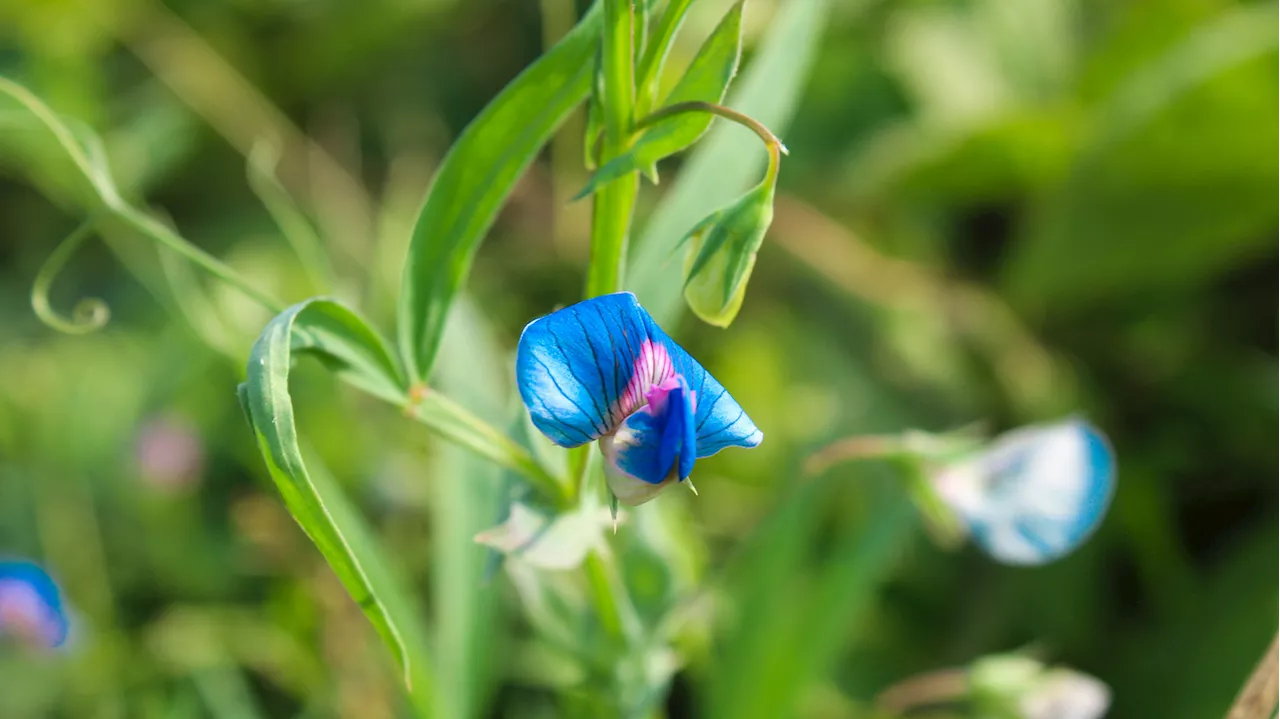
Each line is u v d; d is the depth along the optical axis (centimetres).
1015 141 41
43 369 41
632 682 23
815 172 44
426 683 24
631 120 19
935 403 40
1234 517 37
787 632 25
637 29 19
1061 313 42
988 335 41
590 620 23
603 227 20
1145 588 36
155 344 40
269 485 34
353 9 47
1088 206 41
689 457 19
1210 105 37
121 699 33
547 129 20
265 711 34
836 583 25
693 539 27
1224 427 38
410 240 20
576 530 21
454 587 24
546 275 43
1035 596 35
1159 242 41
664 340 19
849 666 34
